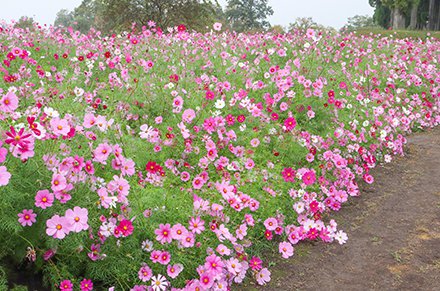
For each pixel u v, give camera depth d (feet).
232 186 13.99
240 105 21.75
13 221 10.40
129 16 91.15
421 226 16.47
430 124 28.99
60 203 11.19
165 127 19.30
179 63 28.35
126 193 12.17
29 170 11.27
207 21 98.12
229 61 29.43
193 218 12.57
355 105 25.58
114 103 20.39
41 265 11.21
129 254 11.21
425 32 109.19
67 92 19.70
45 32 34.76
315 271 13.88
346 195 17.81
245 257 13.34
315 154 20.03
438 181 20.36
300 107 23.09
